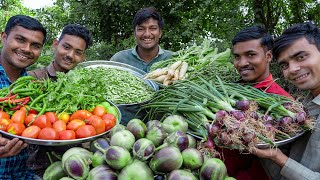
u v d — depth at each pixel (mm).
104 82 2775
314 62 1990
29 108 2256
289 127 2006
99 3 8484
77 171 1676
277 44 2105
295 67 2025
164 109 2492
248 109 2049
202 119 2137
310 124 1973
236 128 1838
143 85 3291
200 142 1938
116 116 2451
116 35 9094
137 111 2936
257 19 8430
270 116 2084
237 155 2395
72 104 2328
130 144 1766
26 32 2600
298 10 8562
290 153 2225
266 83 2574
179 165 1635
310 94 2316
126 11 8609
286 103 2188
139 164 1612
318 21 8523
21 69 2809
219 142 1886
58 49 3199
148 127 2010
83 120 2184
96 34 9039
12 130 1995
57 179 1790
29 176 2588
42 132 1998
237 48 2535
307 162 2004
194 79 2729
